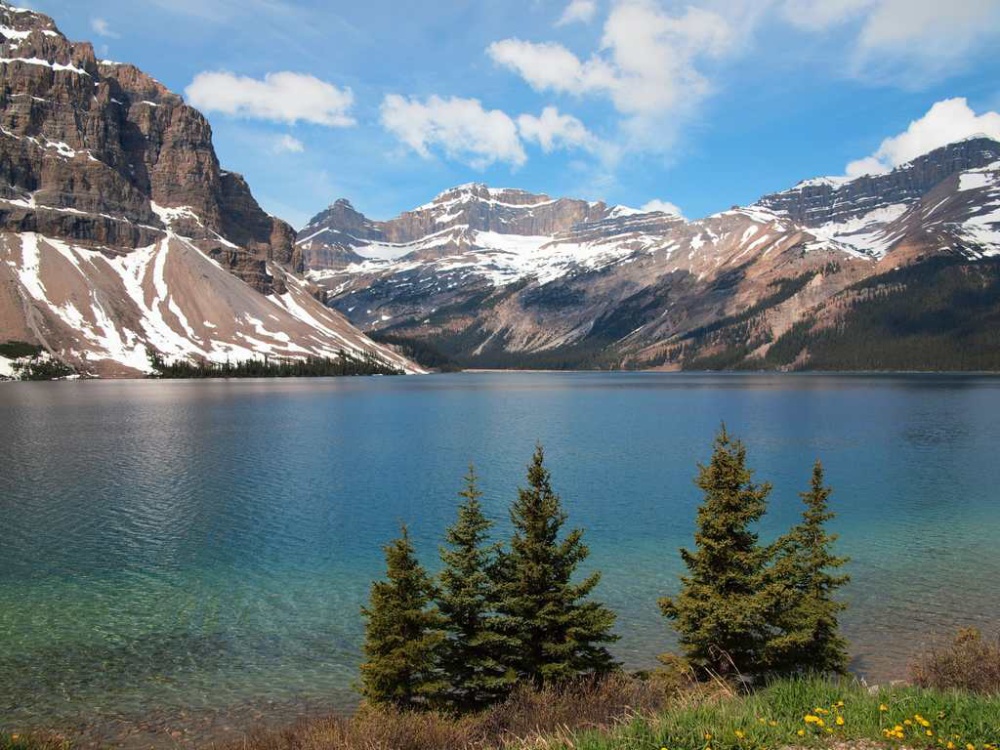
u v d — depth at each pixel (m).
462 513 24.81
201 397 169.00
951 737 11.31
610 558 40.41
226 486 60.12
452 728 17.77
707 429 107.69
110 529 45.59
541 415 133.62
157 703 23.80
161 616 31.45
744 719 12.68
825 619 24.19
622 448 86.69
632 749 11.91
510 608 23.81
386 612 22.73
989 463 73.75
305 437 95.12
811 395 185.50
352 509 52.06
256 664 26.89
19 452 77.88
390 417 127.69
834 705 13.16
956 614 31.55
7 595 33.72
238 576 36.91
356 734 17.61
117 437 90.94
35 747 18.20
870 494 58.09
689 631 23.75
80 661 26.91
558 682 21.19
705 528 24.77
